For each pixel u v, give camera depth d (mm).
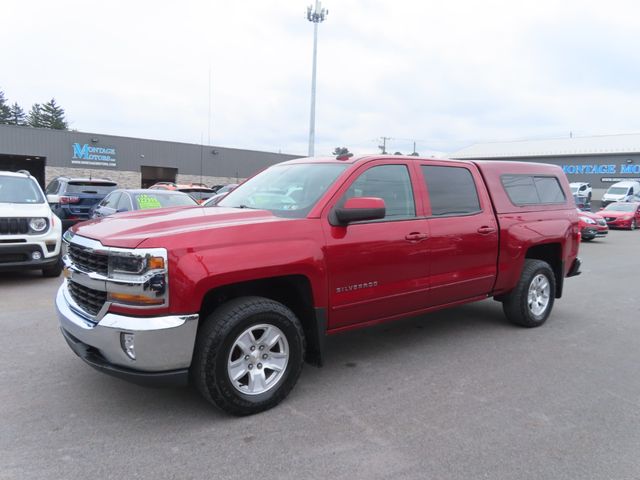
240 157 43906
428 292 4711
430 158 4969
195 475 2857
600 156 50750
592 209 42375
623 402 3959
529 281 5781
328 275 3908
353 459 3059
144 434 3311
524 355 5035
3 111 99000
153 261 3152
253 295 3828
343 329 4191
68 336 3734
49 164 35281
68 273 3789
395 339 5512
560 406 3863
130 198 10336
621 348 5336
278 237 3660
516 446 3250
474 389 4160
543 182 6195
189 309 3242
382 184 4441
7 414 3553
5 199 8133
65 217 13023
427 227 4648
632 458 3131
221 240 3404
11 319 5902
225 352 3404
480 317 6496
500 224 5387
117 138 37781
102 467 2918
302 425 3480
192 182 41469
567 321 6445
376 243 4211
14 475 2814
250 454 3090
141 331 3141
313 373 4465
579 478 2910
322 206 3982
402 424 3521
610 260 12961
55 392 3930
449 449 3197
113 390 3982
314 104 25156
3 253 7449
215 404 3443
